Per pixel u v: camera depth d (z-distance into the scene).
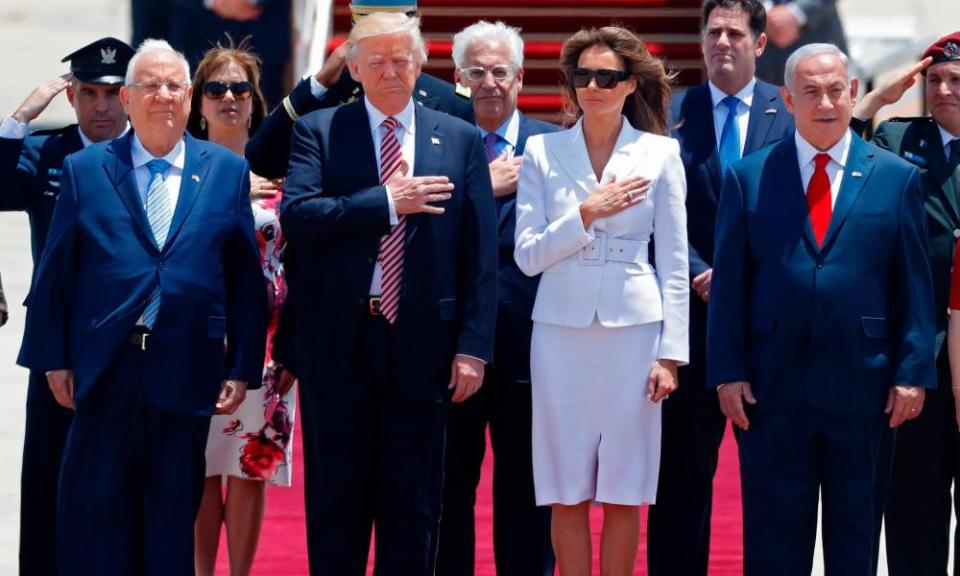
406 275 22.23
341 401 22.25
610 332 22.80
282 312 23.81
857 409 21.69
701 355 24.44
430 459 22.52
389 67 22.22
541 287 23.19
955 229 24.17
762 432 22.02
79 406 21.95
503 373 24.27
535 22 48.72
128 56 24.44
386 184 22.03
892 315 22.06
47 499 23.92
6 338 39.72
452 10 48.72
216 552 25.66
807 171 22.16
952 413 24.03
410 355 22.23
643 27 48.72
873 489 21.98
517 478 24.36
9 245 46.53
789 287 21.81
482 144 23.02
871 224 21.81
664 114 23.75
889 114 59.09
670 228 23.03
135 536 22.05
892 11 73.56
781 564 21.83
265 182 25.62
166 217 22.14
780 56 42.22
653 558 24.73
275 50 44.50
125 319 21.66
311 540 22.45
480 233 22.64
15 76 68.81
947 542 24.36
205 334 22.00
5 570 26.05
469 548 24.73
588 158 23.27
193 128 26.06
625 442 22.86
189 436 22.05
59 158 24.30
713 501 30.23
